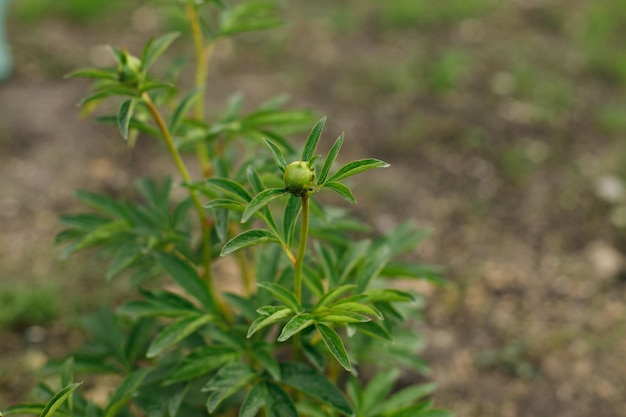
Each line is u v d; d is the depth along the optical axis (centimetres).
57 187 204
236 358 104
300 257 96
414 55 267
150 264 117
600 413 148
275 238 96
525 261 184
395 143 223
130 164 212
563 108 238
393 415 110
